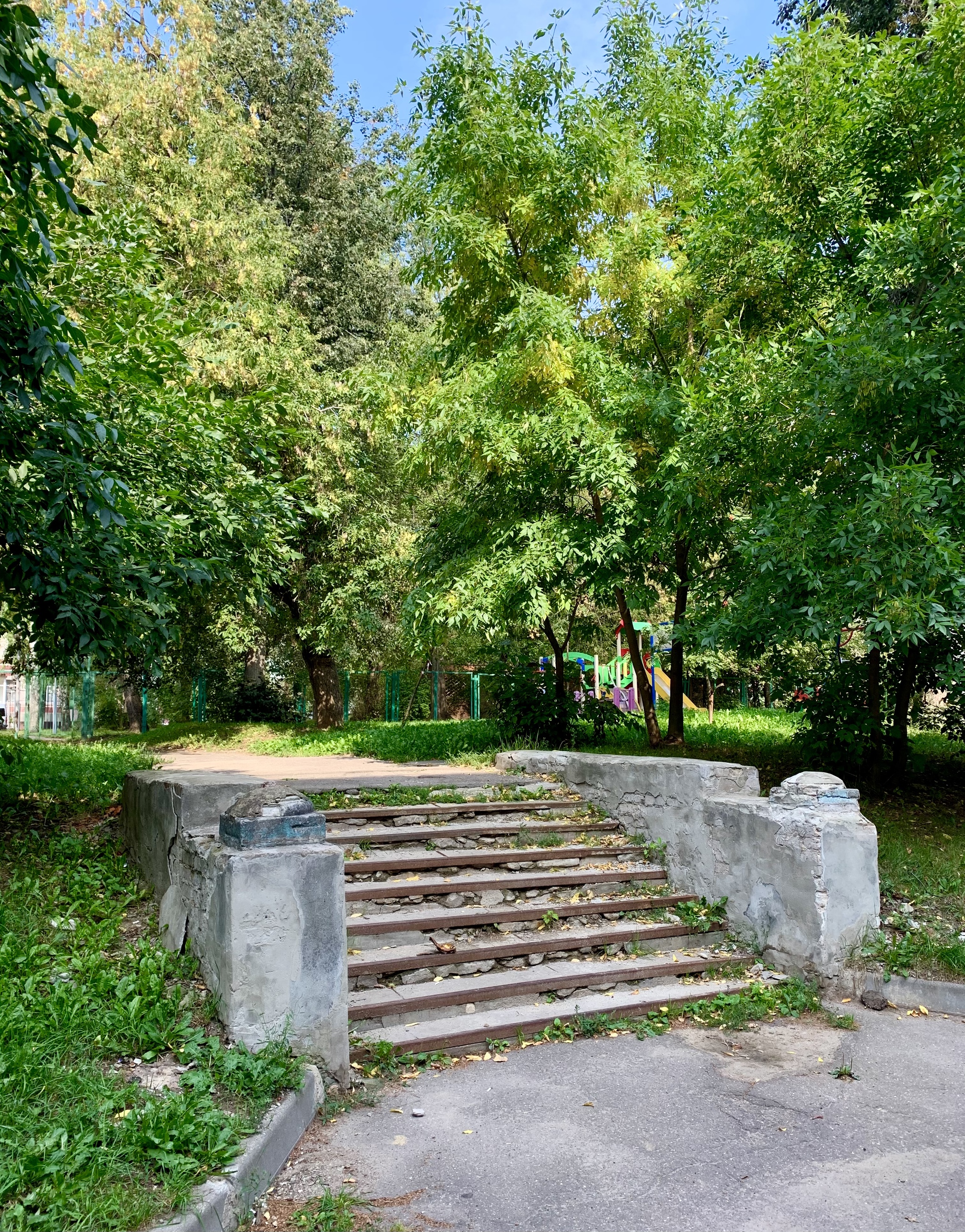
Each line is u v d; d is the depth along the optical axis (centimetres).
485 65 1073
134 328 710
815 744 907
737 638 752
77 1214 252
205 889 431
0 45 392
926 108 816
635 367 1112
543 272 1138
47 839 653
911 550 613
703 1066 445
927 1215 312
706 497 830
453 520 1190
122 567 591
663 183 1139
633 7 1149
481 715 2425
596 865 664
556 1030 479
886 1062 454
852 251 887
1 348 466
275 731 1853
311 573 1742
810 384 708
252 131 1923
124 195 1563
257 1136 321
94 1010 383
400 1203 313
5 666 2339
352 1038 438
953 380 670
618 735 1263
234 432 786
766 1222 307
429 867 594
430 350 1238
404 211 1130
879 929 570
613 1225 303
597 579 1069
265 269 1667
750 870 600
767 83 866
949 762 1065
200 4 1859
